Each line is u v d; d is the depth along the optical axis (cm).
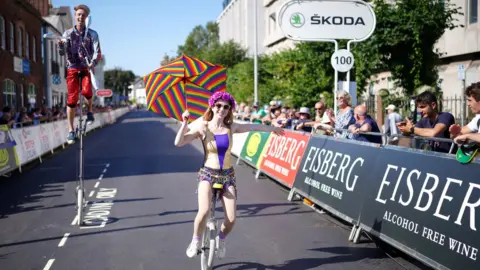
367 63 1412
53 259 600
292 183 920
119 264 577
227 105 515
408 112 1409
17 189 1067
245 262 580
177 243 657
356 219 648
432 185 511
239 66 3372
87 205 890
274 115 1384
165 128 3291
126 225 752
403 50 1428
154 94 639
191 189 1028
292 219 780
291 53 2092
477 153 473
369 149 664
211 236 509
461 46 1858
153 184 1091
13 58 2795
